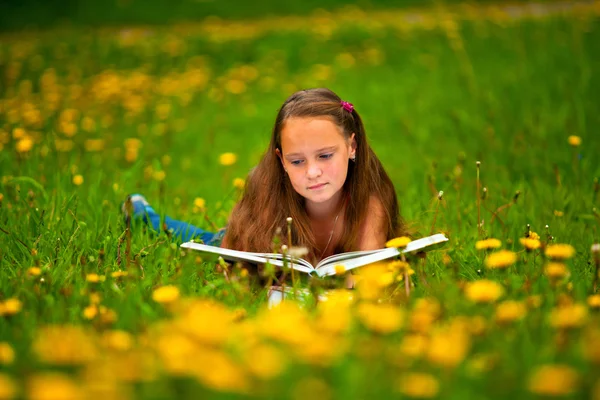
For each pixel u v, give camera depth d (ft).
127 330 7.28
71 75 30.86
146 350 6.31
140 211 11.98
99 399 5.15
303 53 33.32
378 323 6.22
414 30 35.47
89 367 5.87
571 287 7.95
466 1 49.32
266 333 6.19
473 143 17.78
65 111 22.93
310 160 9.22
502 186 14.03
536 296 7.48
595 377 5.60
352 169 10.08
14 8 52.06
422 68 28.66
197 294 8.51
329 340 5.93
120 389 5.43
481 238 10.44
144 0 53.42
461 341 6.14
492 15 38.96
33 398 5.27
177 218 13.08
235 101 26.02
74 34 43.96
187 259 8.99
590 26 32.53
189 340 5.98
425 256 9.48
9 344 6.81
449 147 17.76
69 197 12.49
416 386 5.46
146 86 27.94
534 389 5.37
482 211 12.44
